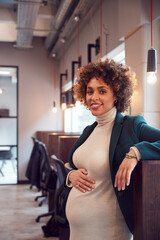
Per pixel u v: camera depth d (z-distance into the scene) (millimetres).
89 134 1457
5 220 4297
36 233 3768
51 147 4887
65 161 3521
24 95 7648
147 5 3059
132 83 1364
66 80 6797
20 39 6453
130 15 3287
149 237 1085
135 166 1148
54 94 7801
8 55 7590
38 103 7711
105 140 1319
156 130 1170
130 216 1223
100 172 1276
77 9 4379
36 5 4516
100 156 1285
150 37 3070
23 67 7656
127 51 3486
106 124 1356
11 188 6863
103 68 1319
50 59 7773
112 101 1340
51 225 3773
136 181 1143
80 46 5586
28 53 7688
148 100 3055
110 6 4012
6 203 5336
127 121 1270
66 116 7805
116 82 1305
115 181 1124
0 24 6438
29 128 7648
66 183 1423
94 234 1278
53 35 6082
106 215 1264
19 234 3721
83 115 5918
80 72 1444
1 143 7586
